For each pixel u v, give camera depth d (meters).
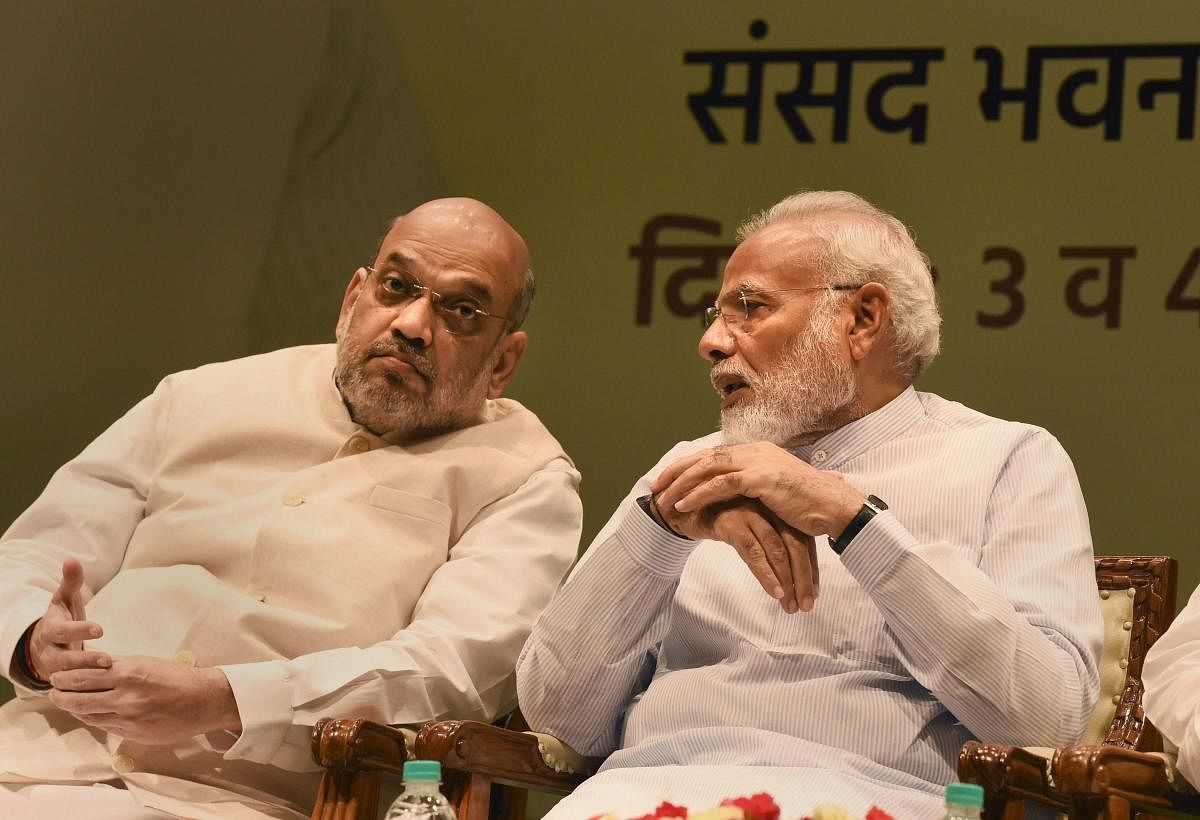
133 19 6.88
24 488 7.09
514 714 3.24
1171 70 7.36
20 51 6.53
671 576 2.79
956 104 7.63
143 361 7.38
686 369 7.73
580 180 8.08
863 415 2.97
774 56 7.91
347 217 7.92
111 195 7.14
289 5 7.59
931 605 2.50
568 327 7.93
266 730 2.92
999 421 2.93
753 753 2.59
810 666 2.68
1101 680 3.05
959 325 7.44
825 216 3.06
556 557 3.41
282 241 7.71
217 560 3.30
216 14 7.30
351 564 3.27
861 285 2.95
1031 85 7.54
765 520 2.58
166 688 2.87
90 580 3.37
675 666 2.89
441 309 3.53
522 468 3.53
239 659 3.13
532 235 8.08
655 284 7.88
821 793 2.43
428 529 3.38
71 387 7.20
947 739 2.62
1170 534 7.00
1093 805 2.30
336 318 7.82
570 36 8.17
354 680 2.98
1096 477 7.14
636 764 2.73
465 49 8.23
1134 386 7.18
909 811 2.44
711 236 7.85
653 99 8.06
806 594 2.55
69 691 2.83
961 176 7.57
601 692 2.85
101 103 6.94
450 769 2.67
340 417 3.56
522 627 3.24
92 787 2.98
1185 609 2.64
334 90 7.90
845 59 7.81
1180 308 7.18
